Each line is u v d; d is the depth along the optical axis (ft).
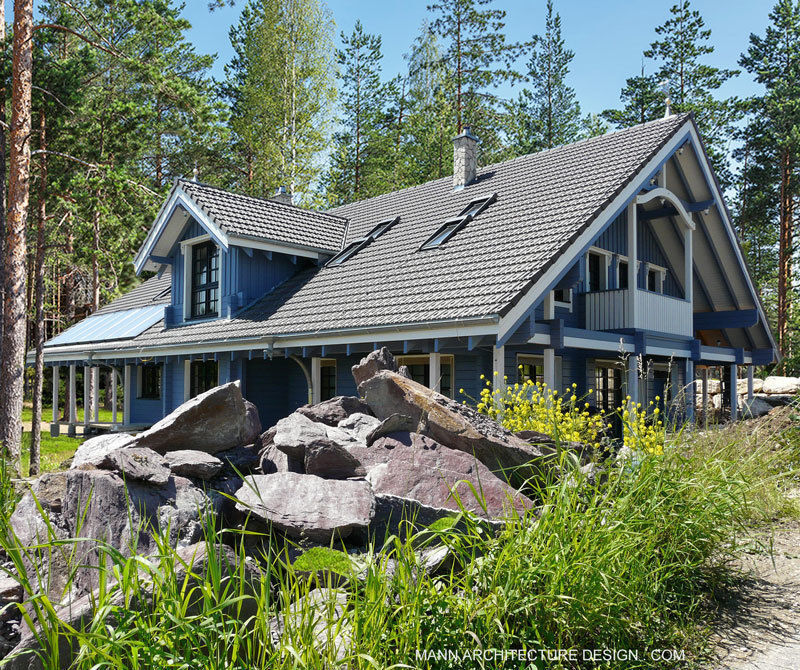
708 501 15.06
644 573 12.68
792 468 23.53
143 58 62.28
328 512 13.33
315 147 111.45
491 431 18.10
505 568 10.80
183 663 8.13
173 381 58.85
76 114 52.85
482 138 115.55
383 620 9.43
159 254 57.31
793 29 108.99
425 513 14.12
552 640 10.64
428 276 39.11
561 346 34.78
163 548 9.36
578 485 12.60
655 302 44.50
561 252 34.06
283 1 108.68
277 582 12.62
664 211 48.42
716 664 11.43
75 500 13.79
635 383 41.88
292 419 17.39
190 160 105.91
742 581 15.57
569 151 50.21
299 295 48.06
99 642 8.27
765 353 60.85
